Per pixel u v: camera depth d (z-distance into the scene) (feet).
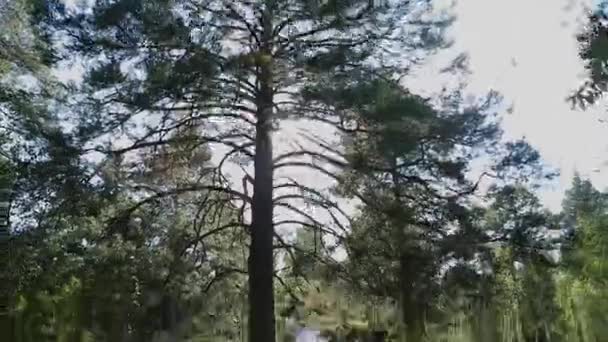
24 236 53.78
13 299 61.36
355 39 53.98
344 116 50.44
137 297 55.01
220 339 59.93
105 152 51.44
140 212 54.90
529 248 53.11
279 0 51.13
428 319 58.75
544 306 65.05
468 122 50.14
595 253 57.31
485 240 52.54
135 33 49.32
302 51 51.49
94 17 49.14
